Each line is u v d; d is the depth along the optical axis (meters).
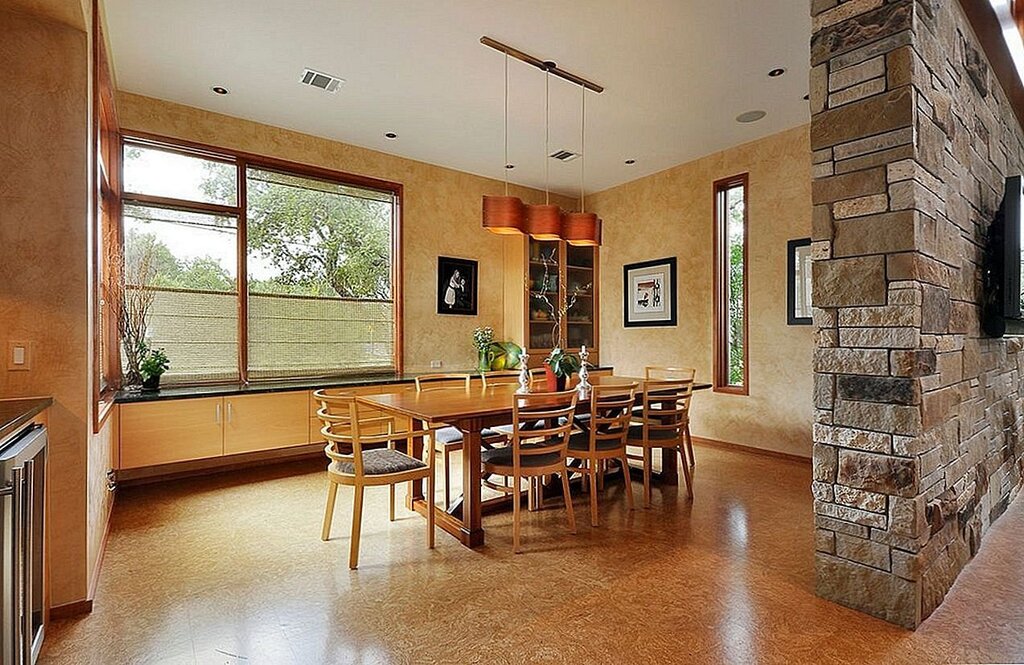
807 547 2.85
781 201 4.80
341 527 3.18
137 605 2.24
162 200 4.16
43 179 2.12
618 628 2.06
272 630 2.05
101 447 2.83
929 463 2.17
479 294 6.03
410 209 5.49
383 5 2.95
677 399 3.84
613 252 6.46
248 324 4.58
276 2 2.93
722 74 3.71
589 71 3.68
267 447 4.23
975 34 2.87
